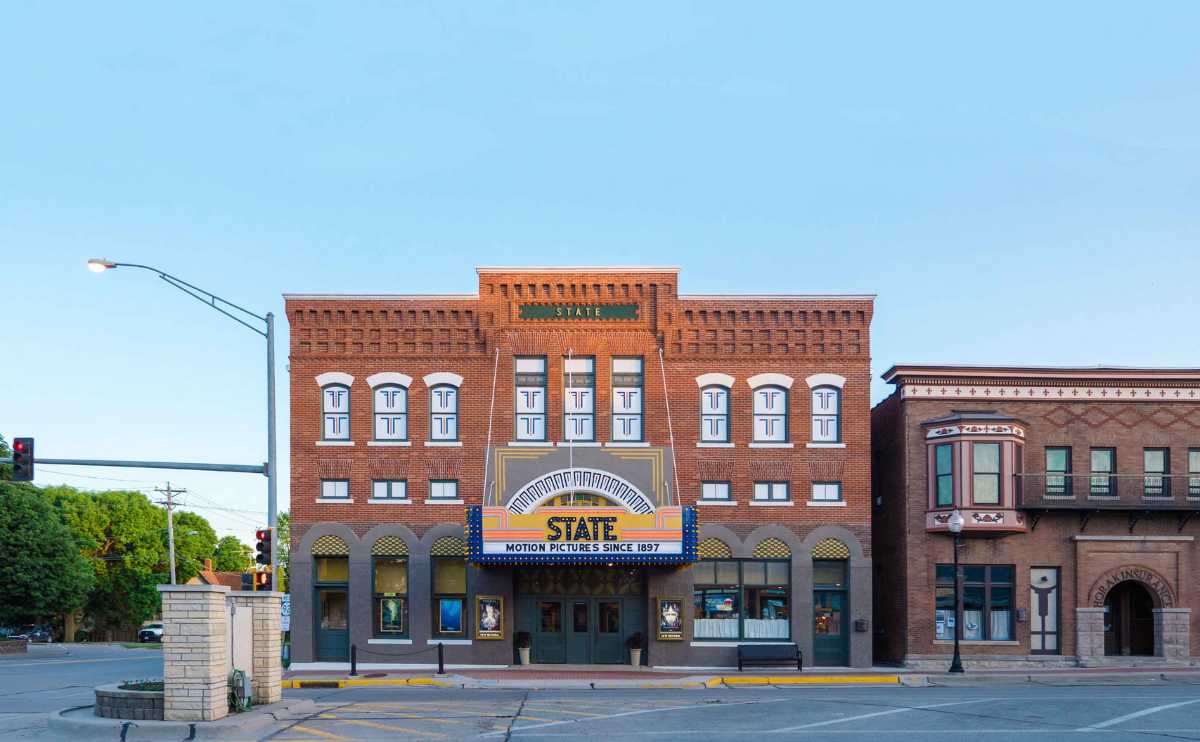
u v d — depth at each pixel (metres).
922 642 35.88
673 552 33.69
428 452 36.16
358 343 36.72
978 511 35.38
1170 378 36.69
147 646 67.56
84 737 19.06
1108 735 19.22
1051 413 36.78
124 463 29.75
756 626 35.81
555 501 36.09
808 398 36.47
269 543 28.30
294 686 30.48
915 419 36.81
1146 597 37.56
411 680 30.75
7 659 48.22
